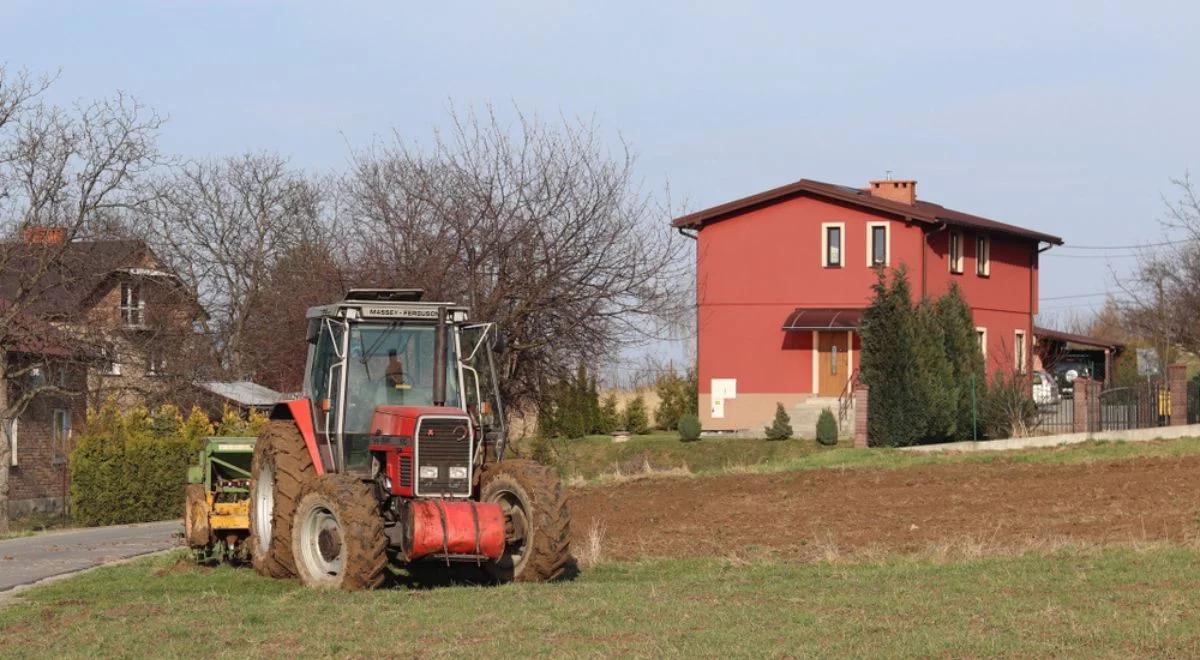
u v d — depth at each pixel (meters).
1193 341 46.88
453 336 15.52
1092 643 9.48
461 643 10.38
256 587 14.66
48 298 34.25
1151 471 25.09
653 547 18.05
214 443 17.47
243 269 56.03
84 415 44.91
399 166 30.36
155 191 53.78
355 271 28.56
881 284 38.34
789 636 10.17
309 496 14.32
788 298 47.78
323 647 10.35
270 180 56.84
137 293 42.06
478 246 27.75
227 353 50.22
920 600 11.62
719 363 48.44
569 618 11.29
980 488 24.14
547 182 27.98
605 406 52.41
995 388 39.72
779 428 45.12
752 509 22.45
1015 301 53.28
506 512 14.72
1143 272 54.69
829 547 16.80
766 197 47.59
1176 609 10.66
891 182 50.44
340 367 15.12
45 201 32.78
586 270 27.88
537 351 28.62
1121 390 36.88
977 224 49.12
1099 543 16.34
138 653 10.45
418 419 14.09
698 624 10.85
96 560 19.12
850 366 46.88
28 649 10.82
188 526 17.09
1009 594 11.86
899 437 37.06
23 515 41.34
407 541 13.60
